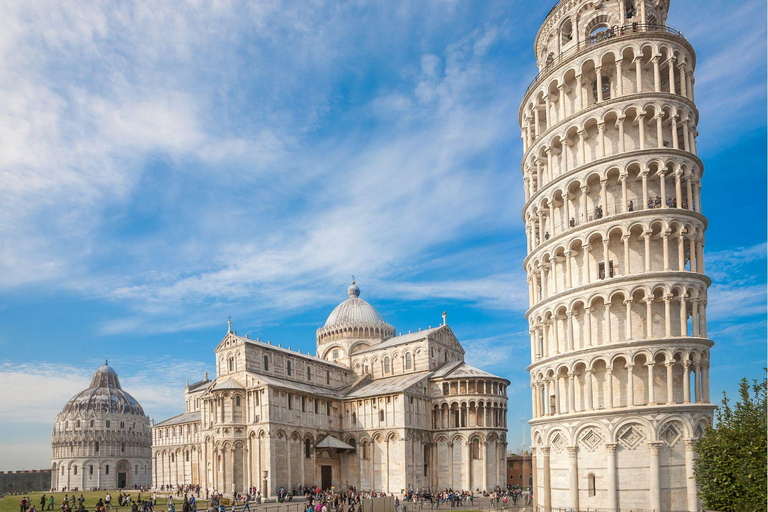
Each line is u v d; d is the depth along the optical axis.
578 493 54.16
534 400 63.38
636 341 52.84
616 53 60.34
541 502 59.75
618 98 58.81
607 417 52.66
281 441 100.31
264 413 99.00
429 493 97.44
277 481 97.50
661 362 52.88
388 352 128.62
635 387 53.44
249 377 103.69
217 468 100.94
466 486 108.12
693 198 58.06
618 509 50.97
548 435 58.69
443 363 127.38
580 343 57.66
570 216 61.97
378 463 109.69
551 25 71.19
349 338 137.12
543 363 61.31
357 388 123.75
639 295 55.06
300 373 119.94
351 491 99.19
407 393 109.44
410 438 107.69
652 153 56.66
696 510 48.56
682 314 53.59
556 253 61.56
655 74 59.09
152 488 154.88
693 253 55.97
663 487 49.69
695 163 58.06
